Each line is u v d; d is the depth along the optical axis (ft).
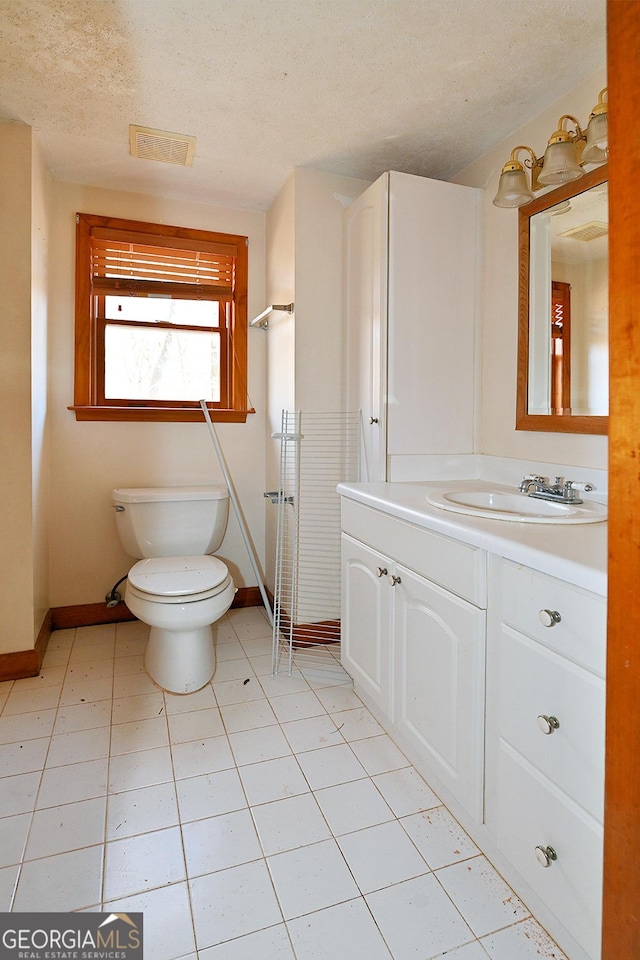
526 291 6.23
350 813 4.68
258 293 9.37
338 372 8.08
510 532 3.98
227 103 6.12
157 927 3.60
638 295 2.45
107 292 8.54
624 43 2.46
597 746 3.07
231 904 3.78
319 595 8.21
